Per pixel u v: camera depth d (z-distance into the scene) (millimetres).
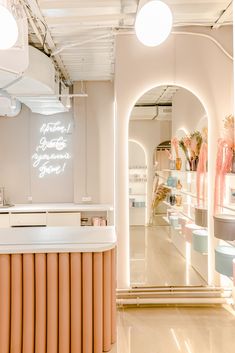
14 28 1766
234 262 3080
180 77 3902
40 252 2389
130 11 3539
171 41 3900
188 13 3613
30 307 2389
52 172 6117
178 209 4035
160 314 3551
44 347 2402
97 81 5961
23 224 5426
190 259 4000
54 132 6109
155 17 1671
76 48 4445
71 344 2420
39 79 3961
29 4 3188
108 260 2514
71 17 3588
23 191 6098
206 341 2986
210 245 3900
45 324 2412
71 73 5566
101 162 5969
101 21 3701
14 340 2379
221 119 3887
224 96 3889
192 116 3955
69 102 5570
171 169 4043
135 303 3715
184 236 4027
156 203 4035
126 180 3926
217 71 3896
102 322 2492
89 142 5969
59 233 2916
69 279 2430
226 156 3654
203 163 3980
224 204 3721
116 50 3896
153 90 3945
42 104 5109
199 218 3982
